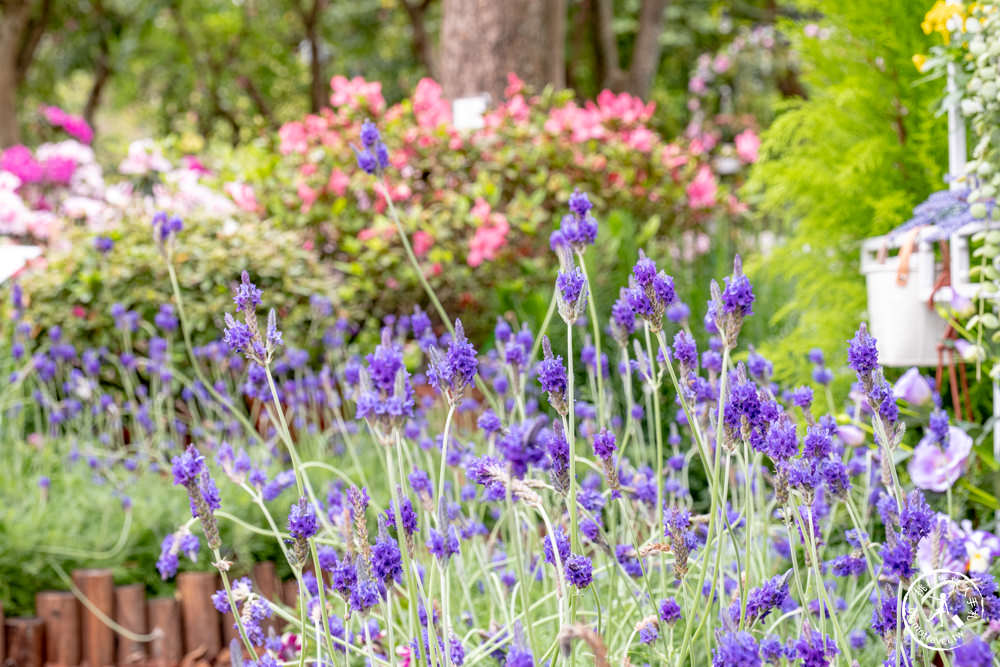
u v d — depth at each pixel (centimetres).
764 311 493
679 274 522
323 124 602
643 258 158
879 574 174
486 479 153
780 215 455
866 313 367
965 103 280
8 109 1147
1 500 361
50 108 1059
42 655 329
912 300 295
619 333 207
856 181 381
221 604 191
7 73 1146
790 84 1416
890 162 382
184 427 426
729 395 157
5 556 333
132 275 491
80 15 1505
